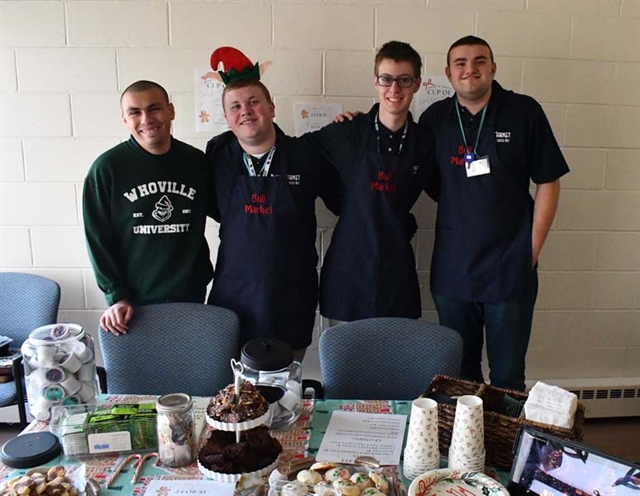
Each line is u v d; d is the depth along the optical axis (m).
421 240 2.79
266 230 2.22
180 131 2.64
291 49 2.60
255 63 2.60
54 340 1.54
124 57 2.56
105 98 2.59
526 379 2.98
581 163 2.78
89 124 2.61
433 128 2.36
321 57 2.61
